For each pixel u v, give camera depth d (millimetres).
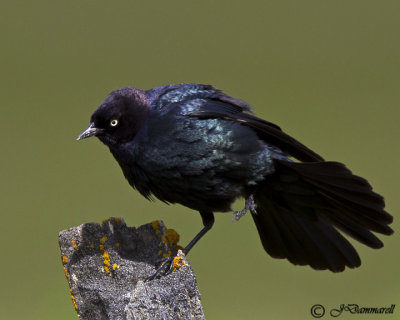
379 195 10672
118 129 11109
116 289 9609
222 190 11227
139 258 9758
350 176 10641
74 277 9719
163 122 11008
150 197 11789
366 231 11273
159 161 11047
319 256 11828
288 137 10789
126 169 11453
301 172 10961
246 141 11039
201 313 8930
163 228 9836
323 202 11312
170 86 11531
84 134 11133
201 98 11352
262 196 11648
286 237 11953
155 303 8758
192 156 10961
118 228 9805
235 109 11297
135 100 11148
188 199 11375
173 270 9148
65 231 9789
